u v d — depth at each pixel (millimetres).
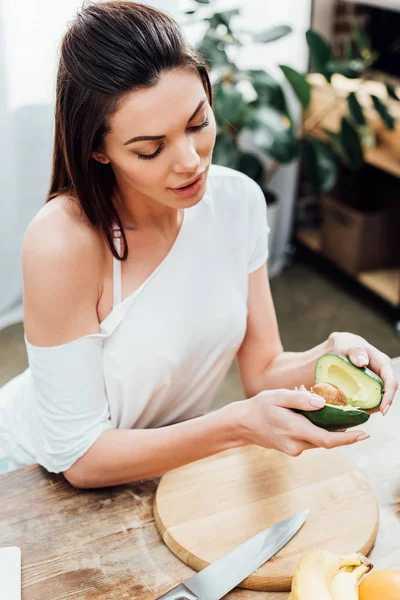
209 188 1127
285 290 3111
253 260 1195
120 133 823
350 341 989
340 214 3010
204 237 1095
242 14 2838
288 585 807
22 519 916
